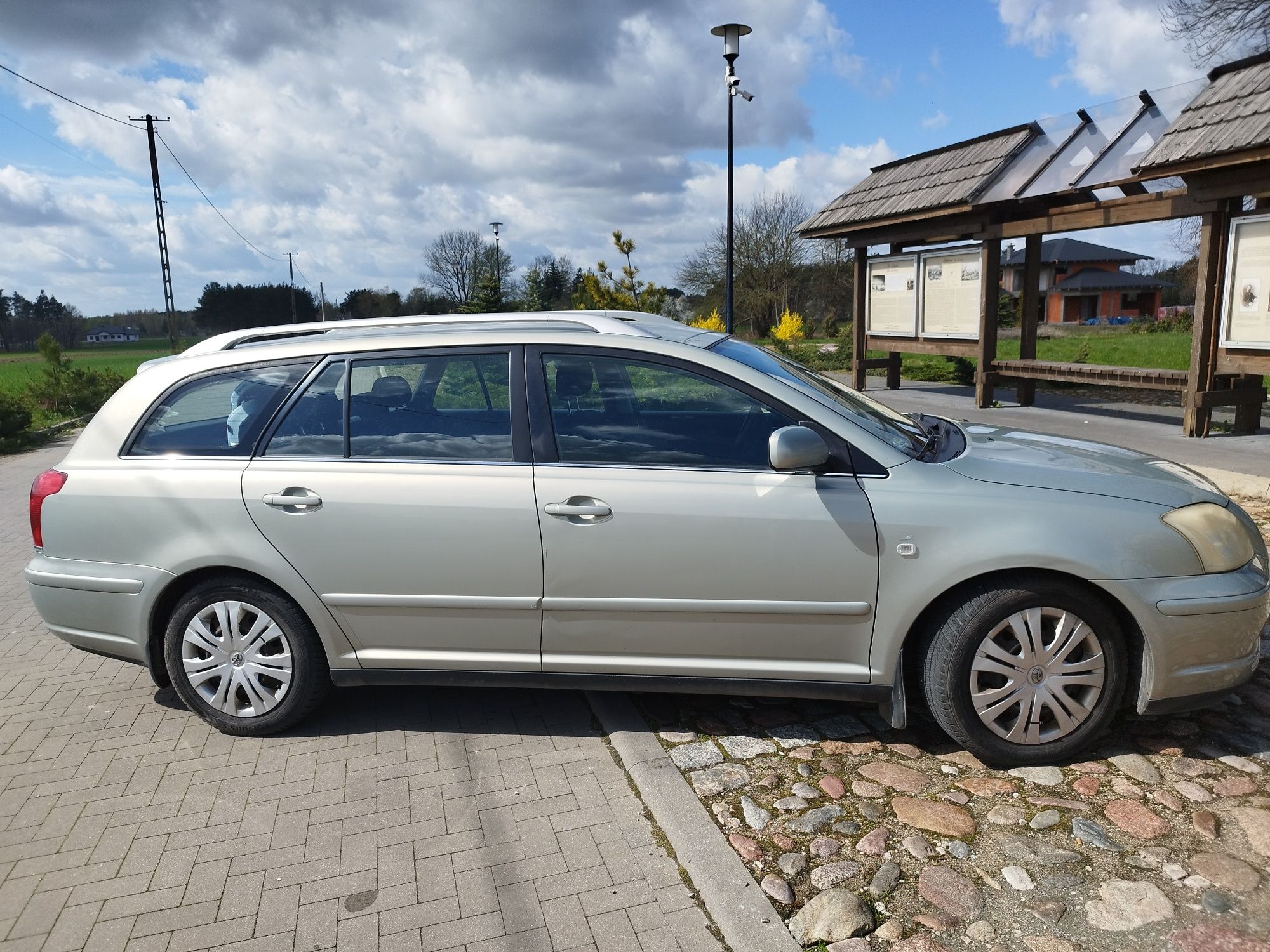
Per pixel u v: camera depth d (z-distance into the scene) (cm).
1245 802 294
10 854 298
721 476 328
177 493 358
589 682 350
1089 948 232
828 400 351
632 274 2241
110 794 334
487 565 339
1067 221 1095
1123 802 297
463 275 7250
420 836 299
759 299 4447
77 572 371
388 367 359
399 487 342
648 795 312
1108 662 314
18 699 424
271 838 301
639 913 257
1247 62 889
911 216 1323
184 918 263
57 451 1460
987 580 317
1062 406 1266
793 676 334
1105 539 306
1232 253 873
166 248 3803
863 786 314
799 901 256
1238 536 318
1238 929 236
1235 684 319
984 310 1248
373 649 359
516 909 261
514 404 346
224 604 365
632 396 343
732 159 1585
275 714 370
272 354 369
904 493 317
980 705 317
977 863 268
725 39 1513
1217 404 929
